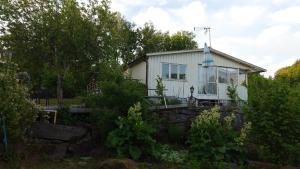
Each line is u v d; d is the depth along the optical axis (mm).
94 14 19000
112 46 19578
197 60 24719
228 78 25547
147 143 11859
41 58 18219
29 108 10977
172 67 23922
